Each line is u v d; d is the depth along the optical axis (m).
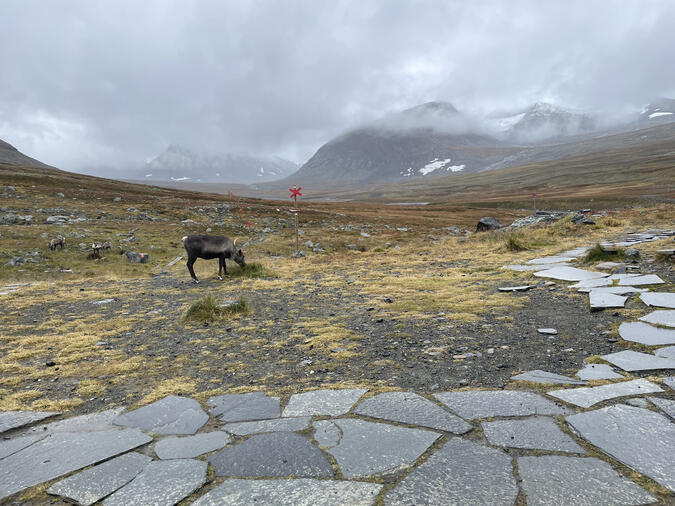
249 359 5.69
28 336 7.46
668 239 13.83
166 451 3.17
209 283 13.84
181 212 46.97
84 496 2.60
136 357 5.96
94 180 88.88
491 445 3.02
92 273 18.64
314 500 2.44
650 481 2.49
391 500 2.41
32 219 33.28
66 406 4.27
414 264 15.13
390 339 6.23
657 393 3.73
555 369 4.66
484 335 6.12
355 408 3.82
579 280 9.17
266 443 3.21
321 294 10.42
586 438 3.03
